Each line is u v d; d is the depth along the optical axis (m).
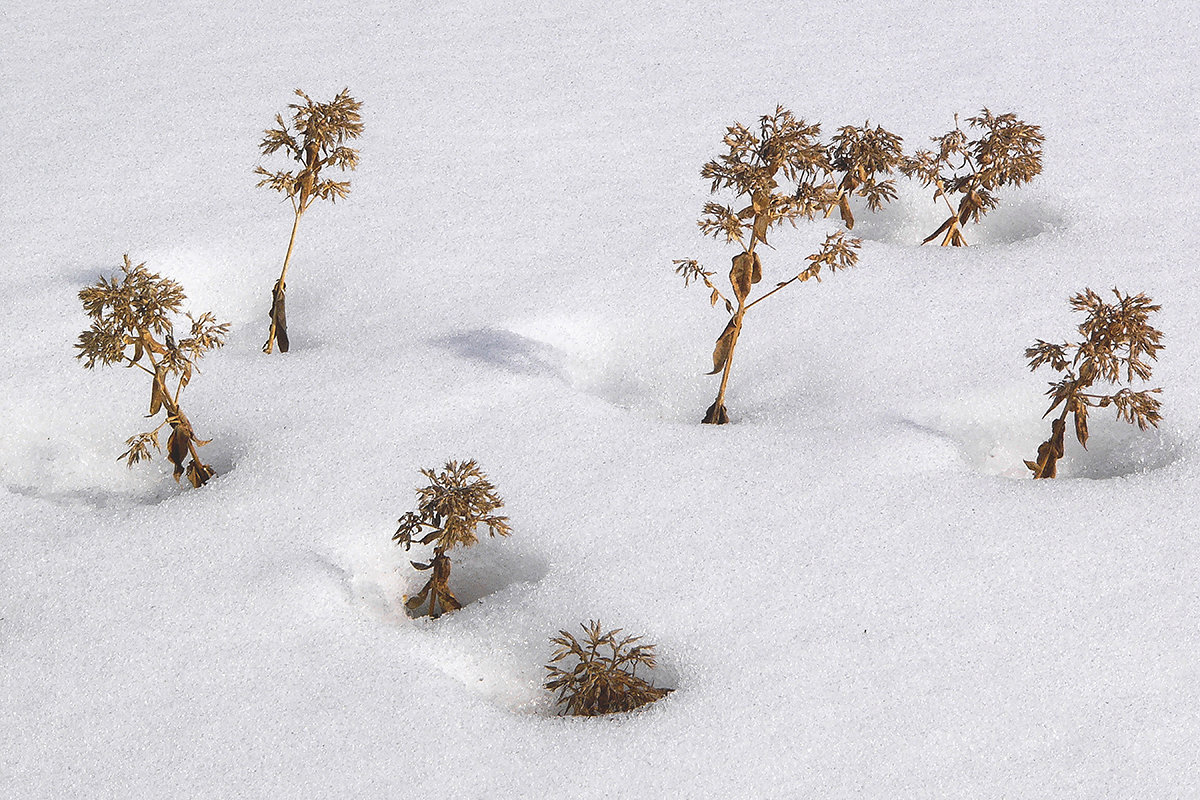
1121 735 3.16
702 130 6.79
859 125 6.75
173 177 6.27
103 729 3.23
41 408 4.51
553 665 3.53
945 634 3.47
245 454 4.27
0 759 3.14
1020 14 8.34
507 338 4.90
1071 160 6.24
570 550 3.83
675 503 4.00
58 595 3.65
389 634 3.56
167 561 3.78
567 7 8.73
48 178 6.24
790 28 8.22
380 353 4.83
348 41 8.16
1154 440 4.27
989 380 4.57
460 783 3.08
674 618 3.56
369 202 6.03
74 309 5.06
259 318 5.32
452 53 7.95
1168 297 5.04
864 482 4.08
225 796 3.05
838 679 3.34
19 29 8.35
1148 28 8.03
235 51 8.00
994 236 5.89
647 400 4.77
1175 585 3.62
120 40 8.16
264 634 3.51
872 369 4.68
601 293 5.22
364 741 3.19
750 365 4.83
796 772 3.09
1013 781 3.05
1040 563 3.71
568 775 3.10
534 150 6.60
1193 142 6.43
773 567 3.72
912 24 8.23
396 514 3.98
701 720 3.23
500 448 4.26
